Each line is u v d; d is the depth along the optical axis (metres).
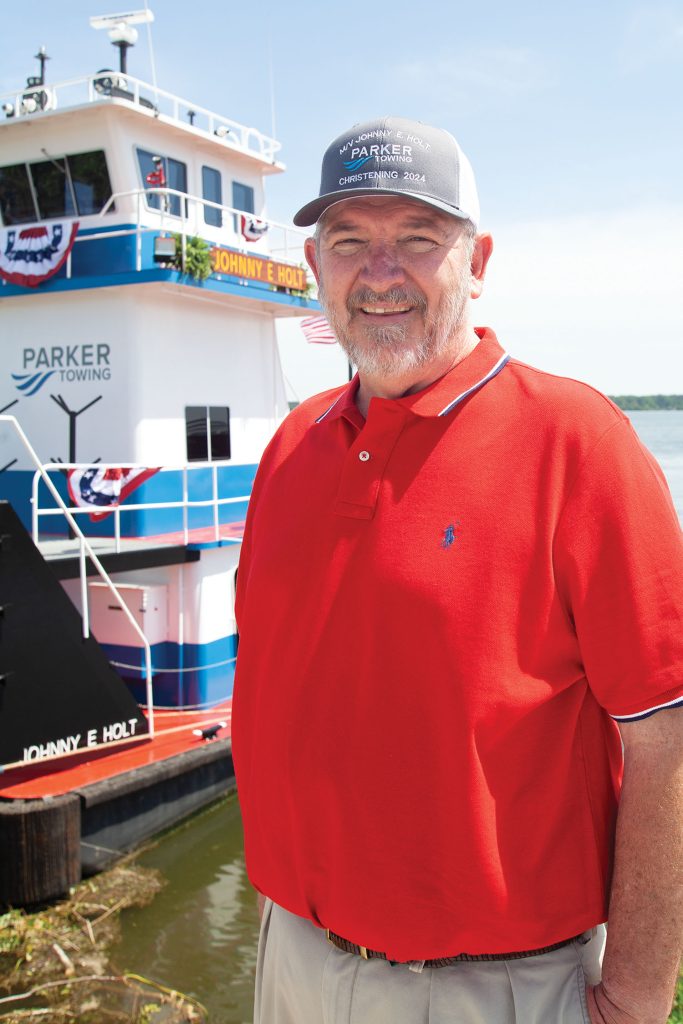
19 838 7.25
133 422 10.34
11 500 10.95
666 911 2.01
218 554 10.09
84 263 10.65
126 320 10.34
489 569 2.06
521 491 2.09
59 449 10.73
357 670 2.19
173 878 8.04
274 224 11.54
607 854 2.19
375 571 2.16
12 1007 6.21
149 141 10.82
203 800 8.90
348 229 2.28
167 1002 6.32
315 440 2.56
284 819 2.37
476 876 2.06
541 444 2.11
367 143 2.22
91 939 7.01
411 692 2.11
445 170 2.22
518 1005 2.10
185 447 10.95
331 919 2.25
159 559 9.24
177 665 9.85
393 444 2.24
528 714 2.09
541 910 2.10
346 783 2.18
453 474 2.15
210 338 11.34
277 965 2.47
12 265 10.50
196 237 10.08
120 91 10.99
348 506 2.25
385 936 2.15
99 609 9.82
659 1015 2.04
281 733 2.32
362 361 2.29
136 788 8.02
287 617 2.35
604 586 2.01
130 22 11.40
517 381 2.24
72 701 7.73
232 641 10.31
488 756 2.07
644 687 1.97
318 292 2.45
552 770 2.11
